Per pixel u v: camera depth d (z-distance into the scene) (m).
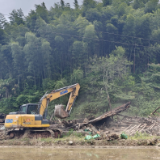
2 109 34.66
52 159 8.02
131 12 47.59
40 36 42.75
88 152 9.41
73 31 42.06
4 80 38.94
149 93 33.16
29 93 36.53
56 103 29.80
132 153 8.98
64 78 36.50
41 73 40.34
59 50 42.50
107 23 43.81
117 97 29.19
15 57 39.06
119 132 16.27
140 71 42.38
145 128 16.17
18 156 8.69
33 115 14.50
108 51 43.34
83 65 39.22
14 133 14.73
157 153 8.97
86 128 16.12
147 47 43.66
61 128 16.28
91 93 32.25
